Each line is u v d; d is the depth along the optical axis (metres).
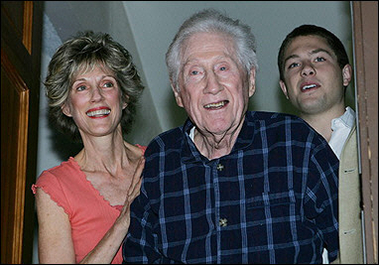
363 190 1.92
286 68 2.78
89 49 2.46
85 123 2.42
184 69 2.14
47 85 2.45
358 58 1.96
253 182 2.04
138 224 2.13
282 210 1.99
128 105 2.60
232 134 2.13
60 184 2.36
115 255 2.25
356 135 2.06
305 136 2.08
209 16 2.22
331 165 2.07
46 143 4.01
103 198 2.37
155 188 2.12
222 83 2.10
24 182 2.27
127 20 4.64
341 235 2.01
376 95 1.93
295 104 2.73
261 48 4.66
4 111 2.15
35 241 3.83
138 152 2.58
